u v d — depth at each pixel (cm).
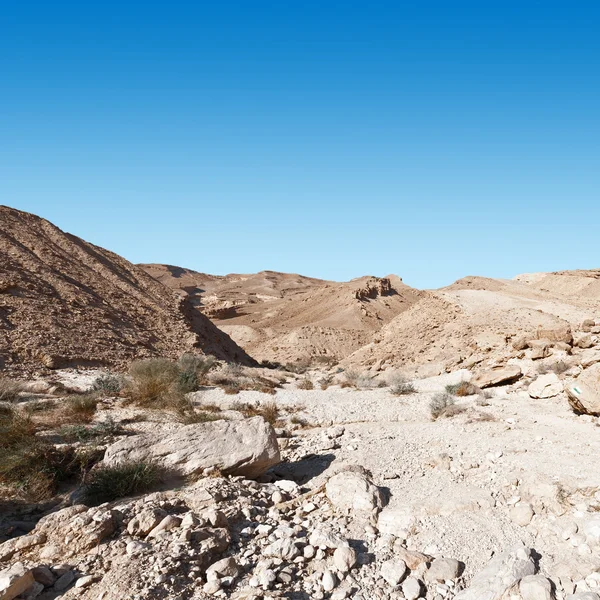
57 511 668
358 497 743
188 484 808
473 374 2142
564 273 11062
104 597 471
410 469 932
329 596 520
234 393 2022
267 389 2167
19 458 831
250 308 10662
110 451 832
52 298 3130
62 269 3694
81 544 570
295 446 1148
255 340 7481
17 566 505
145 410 1529
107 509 640
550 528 648
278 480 906
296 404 1784
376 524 695
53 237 4306
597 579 531
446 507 720
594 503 689
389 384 2516
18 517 709
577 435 1102
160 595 478
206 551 563
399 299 9369
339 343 6694
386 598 527
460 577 567
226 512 681
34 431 1112
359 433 1266
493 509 719
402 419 1505
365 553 608
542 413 1366
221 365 3100
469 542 634
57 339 2667
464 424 1303
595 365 1302
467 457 982
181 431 888
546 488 734
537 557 596
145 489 777
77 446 973
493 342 2755
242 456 860
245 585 521
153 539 591
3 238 3581
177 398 1647
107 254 4838
